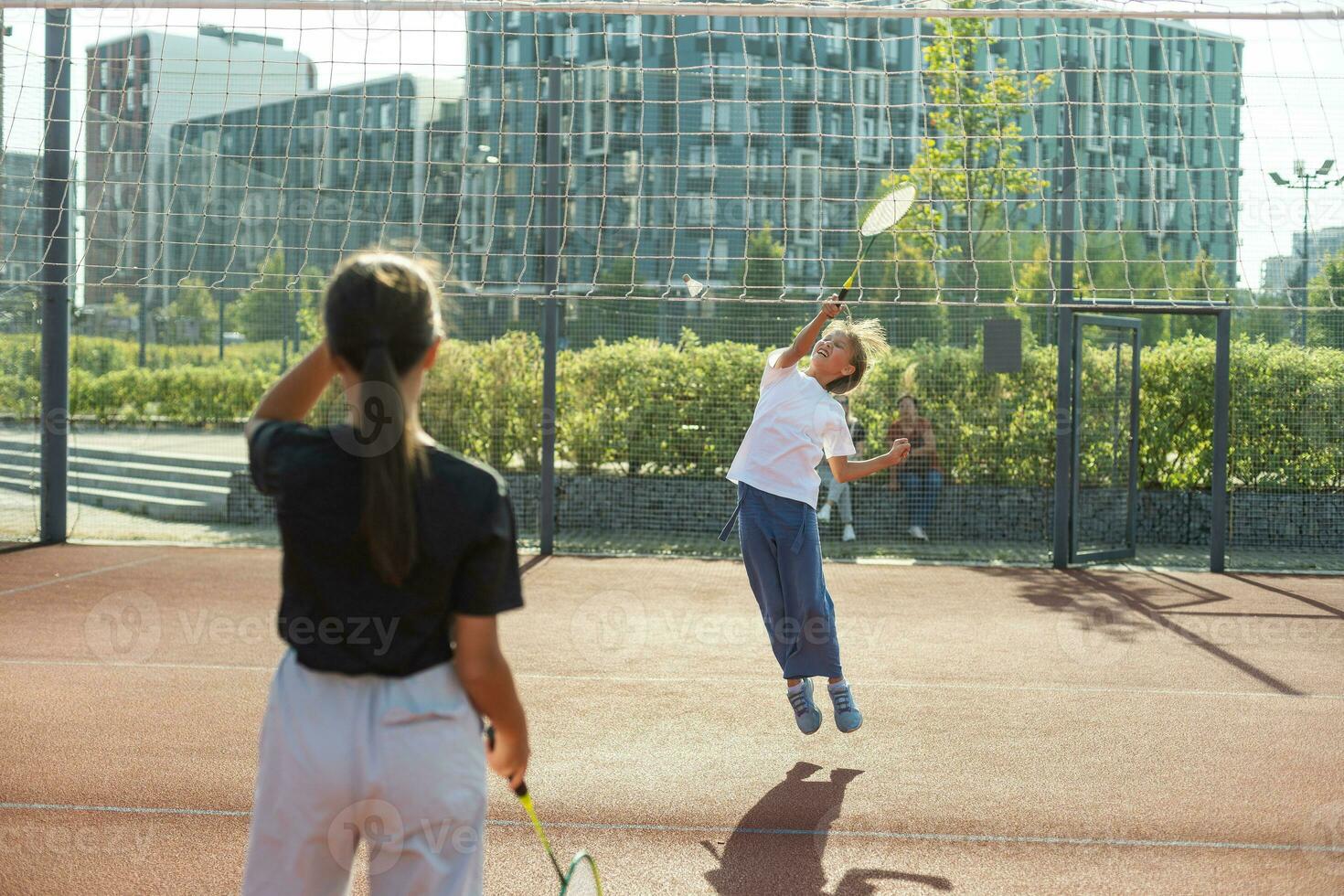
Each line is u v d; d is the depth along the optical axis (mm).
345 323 2115
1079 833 4391
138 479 16031
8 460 12969
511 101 11172
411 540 2049
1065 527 11727
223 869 3959
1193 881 3945
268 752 2170
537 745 5492
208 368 19047
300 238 21734
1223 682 6836
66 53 11797
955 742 5586
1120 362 12305
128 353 19344
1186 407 13484
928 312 13781
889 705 6281
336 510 2094
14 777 4895
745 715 6051
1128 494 12352
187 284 11422
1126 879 3969
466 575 2125
